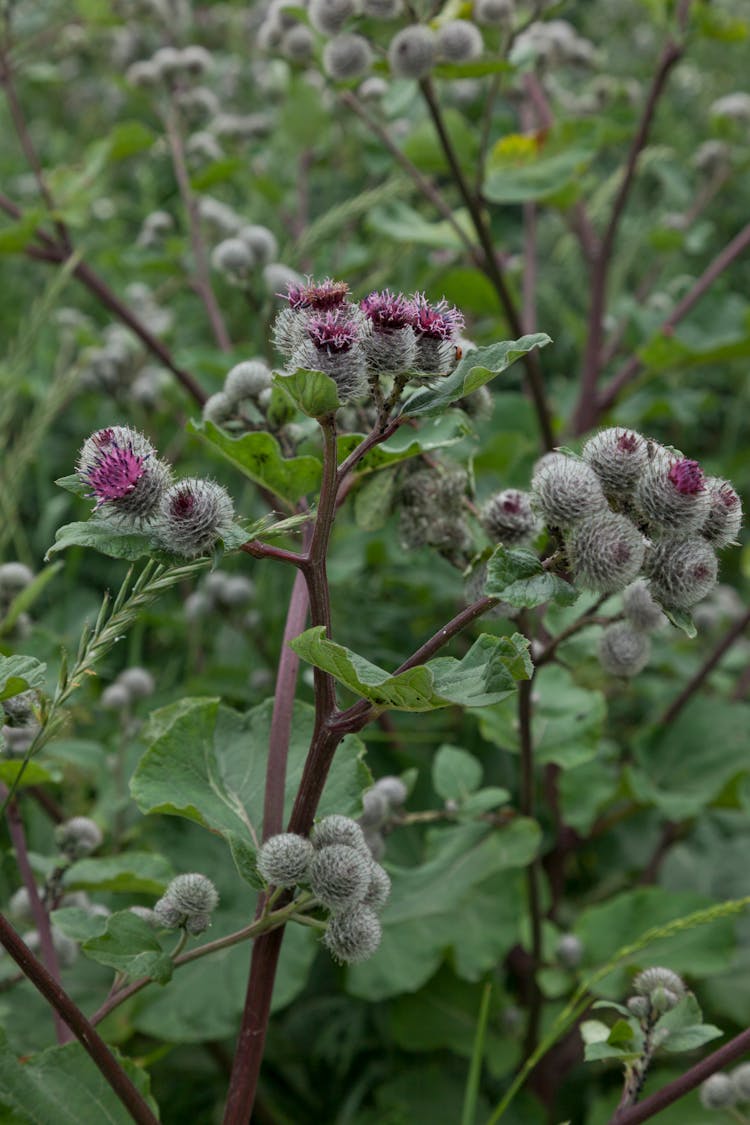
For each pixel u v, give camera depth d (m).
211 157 5.77
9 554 5.98
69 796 4.22
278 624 5.21
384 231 5.11
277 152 6.88
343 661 1.90
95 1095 2.32
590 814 4.19
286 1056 4.16
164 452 6.12
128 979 2.42
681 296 7.28
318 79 5.77
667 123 8.44
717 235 8.30
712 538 2.28
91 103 9.80
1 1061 2.26
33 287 7.68
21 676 1.96
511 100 6.21
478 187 4.54
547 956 3.98
